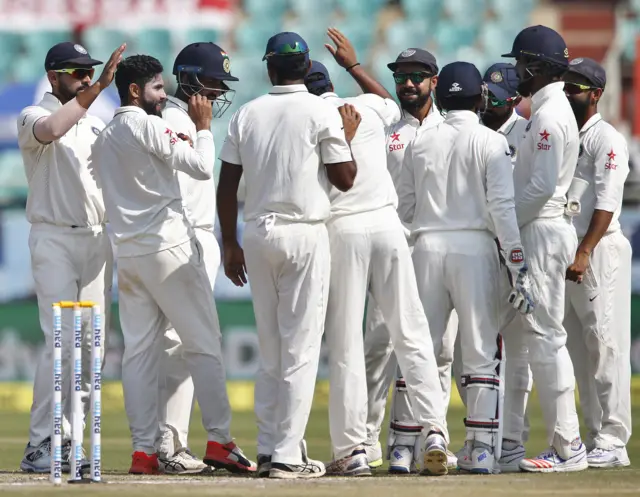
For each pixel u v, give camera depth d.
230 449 22.08
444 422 21.48
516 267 21.33
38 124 22.25
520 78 22.62
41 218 22.94
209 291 21.91
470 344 21.77
